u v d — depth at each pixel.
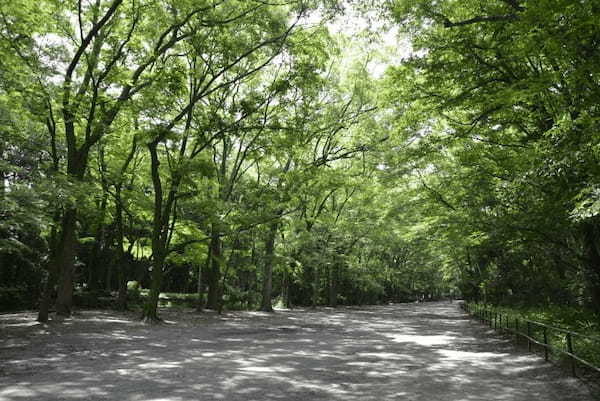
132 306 29.33
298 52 22.80
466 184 16.19
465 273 35.84
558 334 12.49
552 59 9.66
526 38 9.12
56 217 20.61
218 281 33.78
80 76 22.52
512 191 12.80
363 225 45.94
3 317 20.66
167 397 7.27
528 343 13.77
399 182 23.23
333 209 45.44
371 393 7.95
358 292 64.00
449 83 13.15
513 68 12.09
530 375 9.75
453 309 51.72
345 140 34.72
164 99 20.31
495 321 20.42
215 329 19.91
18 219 13.19
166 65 23.66
